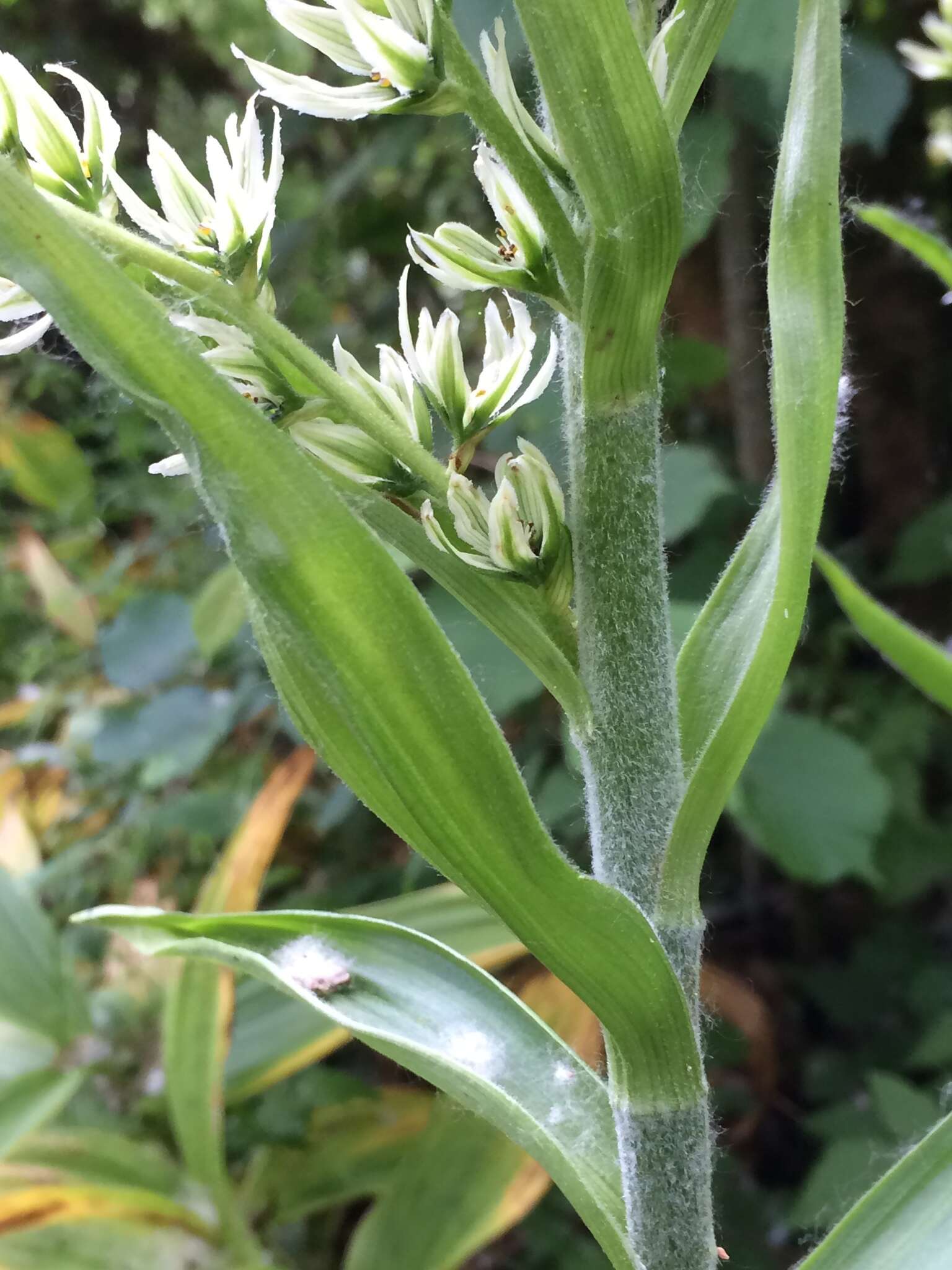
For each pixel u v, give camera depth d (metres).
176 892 0.46
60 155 0.12
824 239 0.12
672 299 0.56
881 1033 0.48
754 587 0.15
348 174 0.53
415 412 0.14
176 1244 0.29
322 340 0.62
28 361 0.68
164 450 0.63
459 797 0.11
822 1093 0.46
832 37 0.12
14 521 0.71
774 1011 0.52
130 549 0.60
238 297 0.12
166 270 0.12
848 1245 0.14
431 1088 0.36
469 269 0.13
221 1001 0.30
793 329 0.12
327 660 0.11
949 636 0.57
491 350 0.13
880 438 0.58
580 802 0.34
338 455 0.13
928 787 0.53
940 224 0.56
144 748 0.39
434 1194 0.30
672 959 0.14
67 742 0.50
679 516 0.36
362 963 0.17
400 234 0.63
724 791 0.13
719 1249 0.15
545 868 0.12
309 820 0.48
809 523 0.12
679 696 0.15
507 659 0.34
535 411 0.37
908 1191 0.14
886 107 0.36
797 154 0.12
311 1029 0.34
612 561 0.13
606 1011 0.13
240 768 0.47
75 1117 0.33
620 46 0.11
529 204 0.12
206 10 0.66
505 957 0.32
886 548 0.60
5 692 0.63
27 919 0.36
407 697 0.11
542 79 0.11
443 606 0.36
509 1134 0.14
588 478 0.13
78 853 0.44
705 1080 0.14
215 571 0.57
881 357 0.57
